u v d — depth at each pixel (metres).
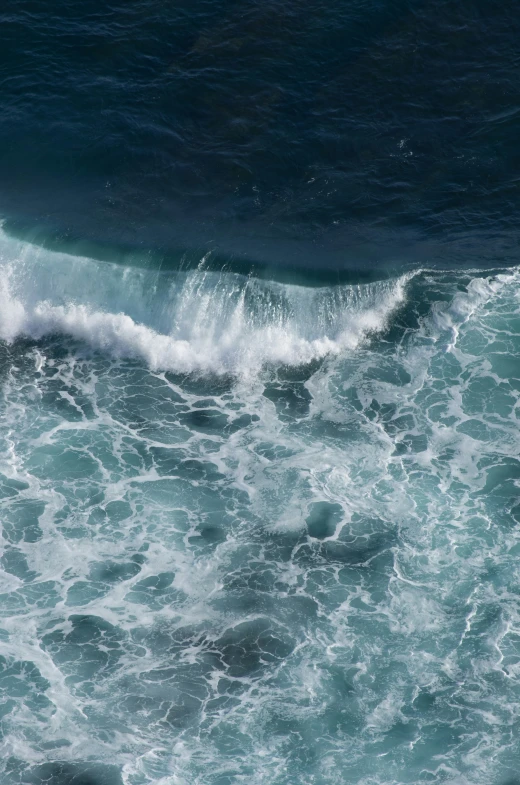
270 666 40.59
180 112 62.94
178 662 40.66
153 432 50.19
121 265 55.53
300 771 37.44
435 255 57.28
